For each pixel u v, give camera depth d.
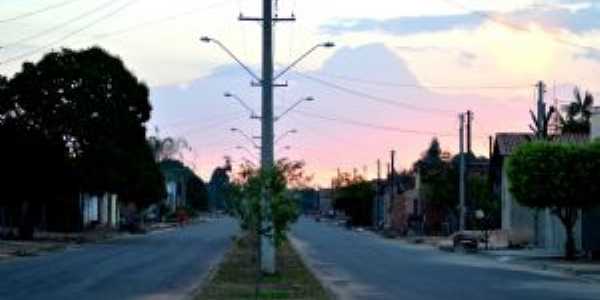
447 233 91.50
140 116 72.12
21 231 68.62
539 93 60.84
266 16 35.66
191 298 26.30
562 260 49.91
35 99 68.00
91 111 68.69
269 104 35.31
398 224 115.56
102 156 68.69
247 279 33.62
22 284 31.31
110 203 111.00
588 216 56.09
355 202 133.25
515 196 51.03
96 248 59.94
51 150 67.19
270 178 28.77
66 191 68.62
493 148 77.31
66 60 68.81
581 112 97.88
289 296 27.17
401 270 41.47
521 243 66.31
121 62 70.75
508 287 32.62
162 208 142.50
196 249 58.59
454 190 92.50
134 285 31.28
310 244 70.00
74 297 26.56
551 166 49.44
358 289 30.83
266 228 28.83
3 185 66.88
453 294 29.36
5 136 66.38
